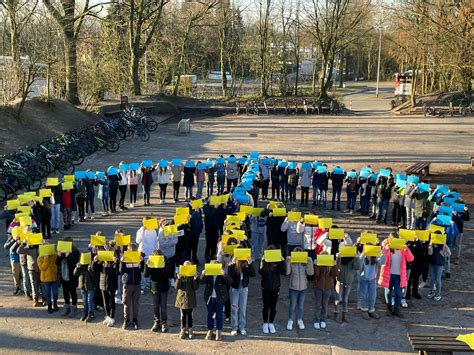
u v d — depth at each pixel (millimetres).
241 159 21719
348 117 48125
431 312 12117
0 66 37094
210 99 54344
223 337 10836
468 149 32062
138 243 12695
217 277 10570
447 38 31969
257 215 14539
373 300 11750
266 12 55188
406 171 22328
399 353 10289
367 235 12328
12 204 15531
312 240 13312
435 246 12547
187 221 13477
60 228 17766
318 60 74875
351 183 19953
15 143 28062
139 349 10289
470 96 51469
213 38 72688
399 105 54344
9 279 13836
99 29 54438
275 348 10406
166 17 56969
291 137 36688
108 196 19609
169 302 12523
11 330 11016
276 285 10844
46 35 37594
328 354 10195
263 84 56406
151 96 51281
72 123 35562
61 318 11641
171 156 29812
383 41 78750
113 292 11164
